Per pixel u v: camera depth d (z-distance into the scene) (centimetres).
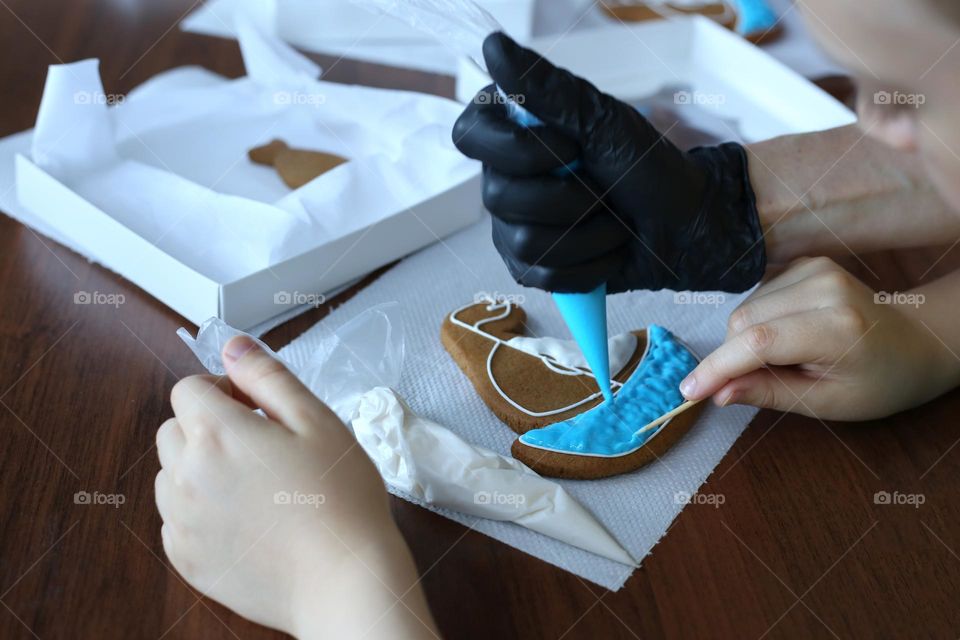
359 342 56
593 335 53
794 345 52
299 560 45
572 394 56
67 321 60
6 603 46
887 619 47
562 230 50
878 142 60
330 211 64
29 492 51
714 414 56
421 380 58
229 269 60
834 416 55
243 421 47
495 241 52
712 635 46
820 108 73
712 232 55
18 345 58
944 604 48
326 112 73
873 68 44
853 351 53
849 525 51
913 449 55
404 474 51
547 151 48
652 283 56
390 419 52
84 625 46
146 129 71
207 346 53
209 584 46
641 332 60
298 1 82
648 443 54
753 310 55
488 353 58
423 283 64
